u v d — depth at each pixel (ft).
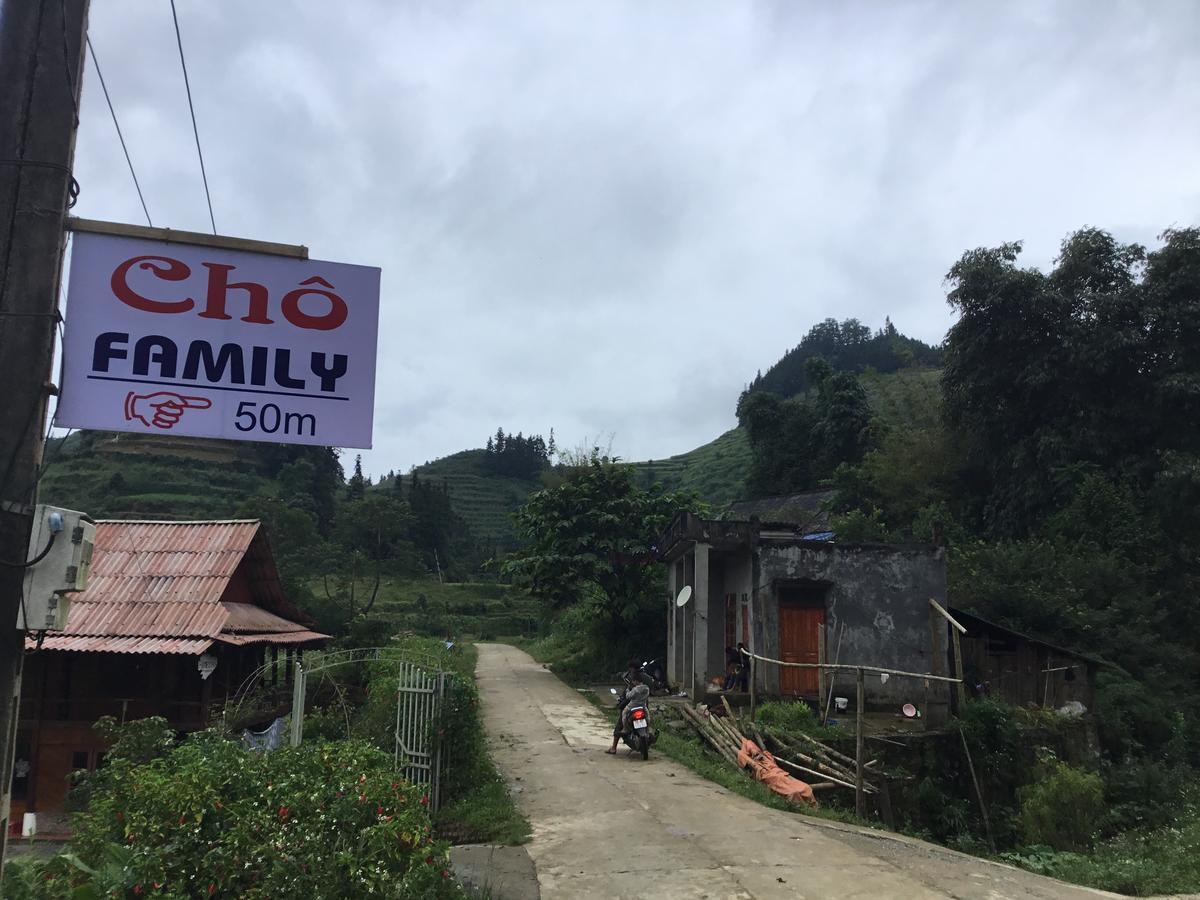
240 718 46.78
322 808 15.05
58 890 13.29
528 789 33.22
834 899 19.81
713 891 20.39
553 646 115.03
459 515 310.65
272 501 120.98
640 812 29.12
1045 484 82.58
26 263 13.03
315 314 17.81
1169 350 80.18
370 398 17.90
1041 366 84.53
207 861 13.71
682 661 65.67
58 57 13.53
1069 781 41.27
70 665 49.32
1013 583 68.33
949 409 95.91
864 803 36.70
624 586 80.33
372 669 50.90
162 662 49.67
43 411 13.07
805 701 54.60
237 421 16.99
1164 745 57.11
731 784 34.35
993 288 87.10
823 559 57.31
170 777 15.80
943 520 86.43
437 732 29.58
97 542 56.34
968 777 45.55
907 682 56.03
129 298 16.57
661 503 81.10
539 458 415.85
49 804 46.52
